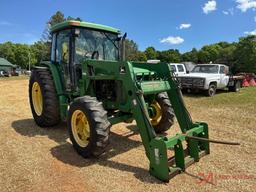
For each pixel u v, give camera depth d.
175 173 3.77
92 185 3.53
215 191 3.39
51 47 6.29
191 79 13.08
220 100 11.58
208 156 4.49
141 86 4.25
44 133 5.77
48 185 3.53
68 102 5.79
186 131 4.26
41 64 6.54
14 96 11.95
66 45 5.65
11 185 3.52
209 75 13.14
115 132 5.94
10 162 4.23
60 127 6.23
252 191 3.41
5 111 8.22
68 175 3.82
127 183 3.59
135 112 4.12
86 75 5.08
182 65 15.72
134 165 4.17
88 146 4.25
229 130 6.33
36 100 6.36
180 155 3.88
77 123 4.60
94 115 4.17
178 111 4.73
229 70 15.09
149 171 3.87
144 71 4.68
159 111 5.49
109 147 4.98
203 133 4.47
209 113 8.51
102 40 5.82
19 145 5.01
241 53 40.69
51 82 5.92
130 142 5.28
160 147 3.66
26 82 21.50
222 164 4.19
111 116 4.91
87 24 5.48
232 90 15.70
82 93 5.18
